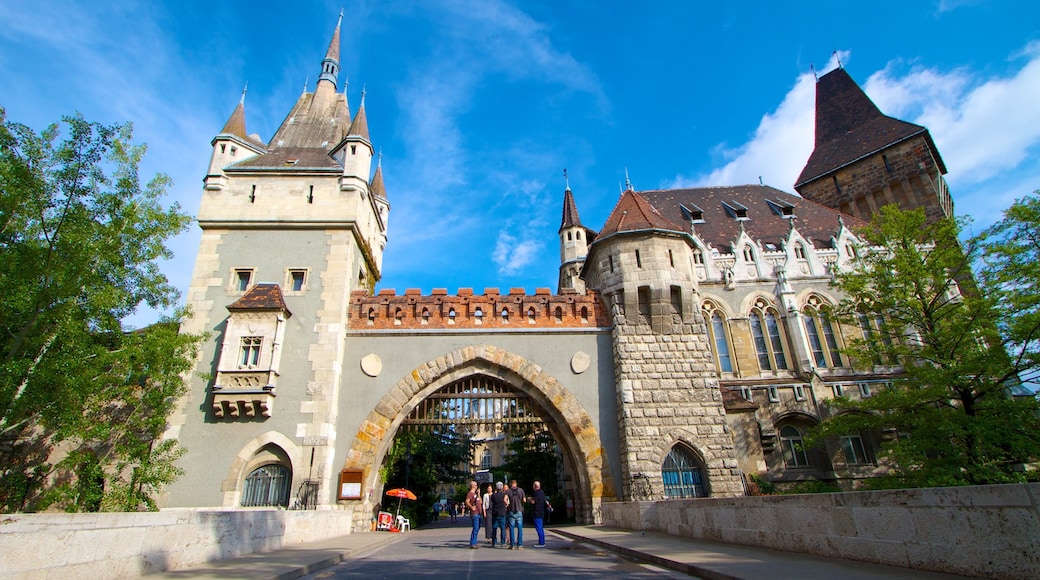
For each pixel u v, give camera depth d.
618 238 26.17
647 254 25.64
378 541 17.22
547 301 25.95
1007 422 18.41
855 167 43.41
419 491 42.41
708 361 24.44
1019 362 19.23
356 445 22.67
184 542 9.77
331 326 23.50
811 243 36.22
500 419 25.03
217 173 26.17
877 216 23.78
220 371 21.80
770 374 32.69
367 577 9.34
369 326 24.84
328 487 21.53
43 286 18.70
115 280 20.69
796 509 10.12
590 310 25.94
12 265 18.50
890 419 21.02
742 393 31.25
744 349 33.12
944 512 7.09
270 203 25.70
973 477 18.11
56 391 18.50
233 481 20.92
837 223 38.34
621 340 24.52
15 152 18.81
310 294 24.06
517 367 24.50
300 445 21.55
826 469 29.94
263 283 24.02
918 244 23.27
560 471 37.84
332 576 9.55
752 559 9.45
